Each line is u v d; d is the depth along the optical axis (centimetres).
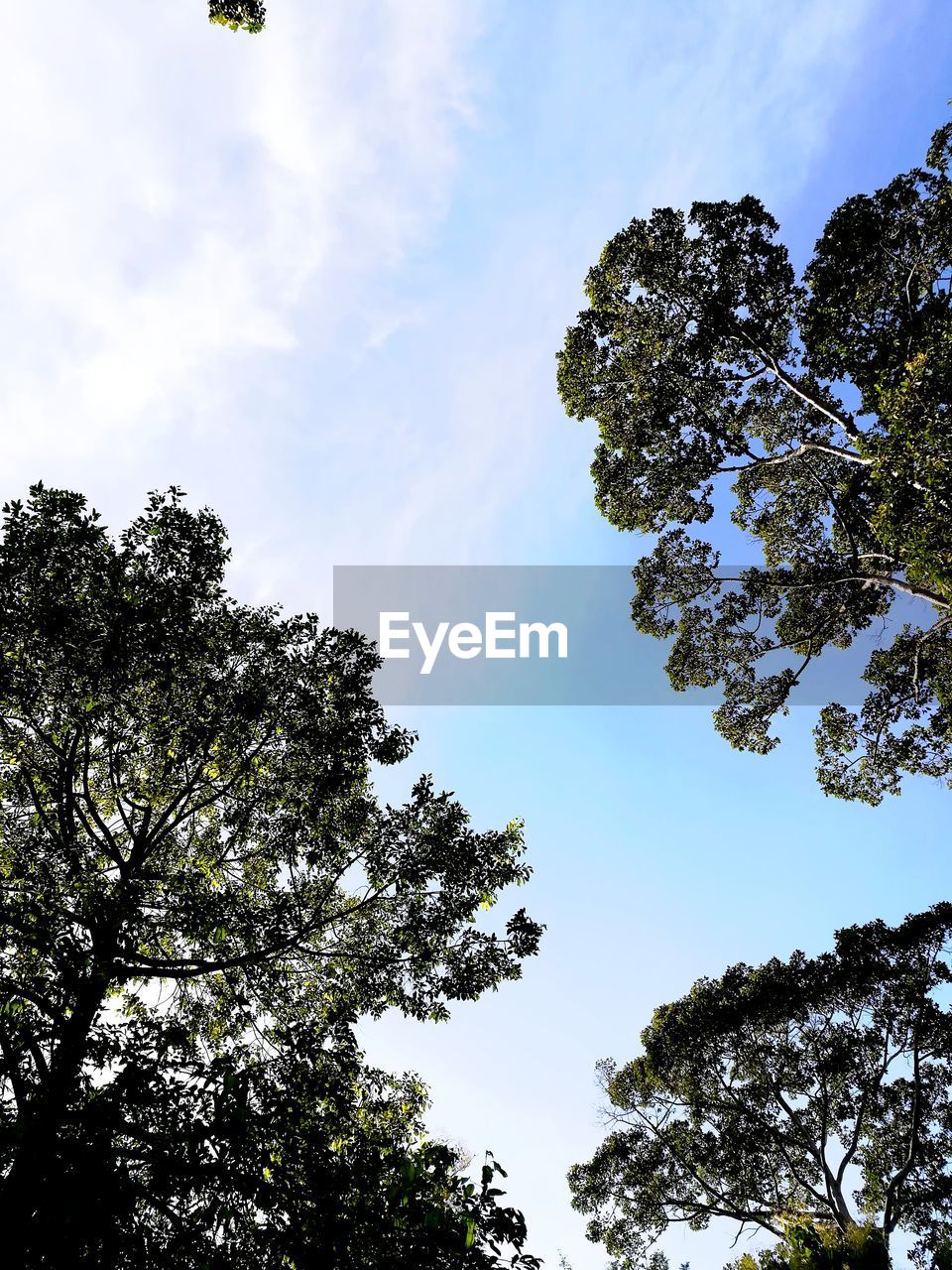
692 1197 1816
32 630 780
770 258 1494
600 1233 1839
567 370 1678
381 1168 526
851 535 1598
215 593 968
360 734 1046
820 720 1712
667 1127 1875
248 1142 542
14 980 725
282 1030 928
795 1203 1728
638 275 1533
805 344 1520
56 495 809
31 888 802
